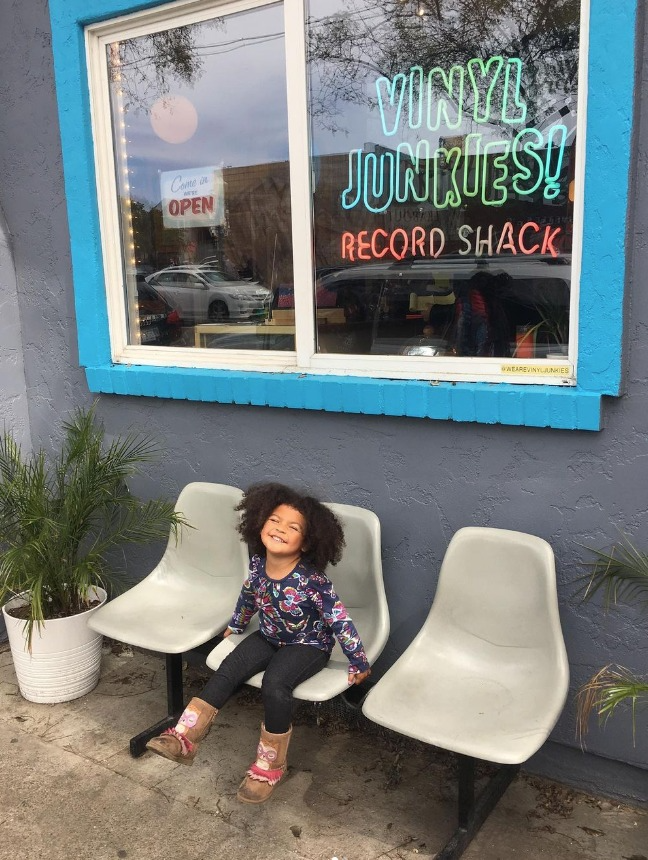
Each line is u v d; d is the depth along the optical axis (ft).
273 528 8.04
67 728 9.88
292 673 7.77
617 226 7.26
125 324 11.64
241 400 10.06
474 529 8.18
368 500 9.44
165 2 9.93
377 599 8.76
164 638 8.86
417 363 9.02
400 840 7.73
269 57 9.57
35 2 10.91
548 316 8.18
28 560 9.91
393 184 8.93
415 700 7.48
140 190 11.14
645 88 7.09
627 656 7.98
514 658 7.85
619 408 7.66
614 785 8.21
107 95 11.00
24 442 12.60
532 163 8.04
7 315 12.23
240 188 10.14
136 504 10.54
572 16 7.61
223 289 10.54
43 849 7.70
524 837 7.71
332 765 8.96
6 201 12.02
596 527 7.97
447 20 8.30
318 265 9.60
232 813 8.18
